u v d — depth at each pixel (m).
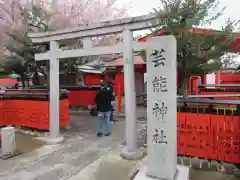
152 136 2.62
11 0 7.94
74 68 9.39
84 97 10.55
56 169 3.49
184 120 3.49
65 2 9.27
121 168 3.50
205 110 3.35
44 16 7.60
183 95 3.68
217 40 3.22
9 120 6.08
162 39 2.56
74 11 9.30
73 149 4.46
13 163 3.74
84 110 10.34
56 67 4.93
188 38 3.16
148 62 2.65
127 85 3.92
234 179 3.10
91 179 3.14
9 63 7.34
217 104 3.42
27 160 3.87
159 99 2.58
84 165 3.64
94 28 4.25
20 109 5.87
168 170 2.52
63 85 11.33
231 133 3.16
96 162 3.76
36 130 5.63
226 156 3.22
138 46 3.86
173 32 3.23
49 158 3.97
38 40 5.02
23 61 7.29
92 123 7.16
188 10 3.16
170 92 2.52
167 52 2.53
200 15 3.18
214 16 3.24
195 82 7.62
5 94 6.08
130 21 3.80
